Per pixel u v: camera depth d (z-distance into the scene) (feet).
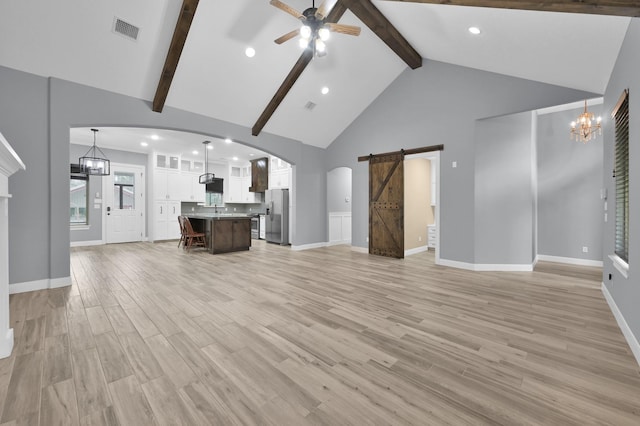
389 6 13.42
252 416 4.86
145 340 7.53
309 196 23.80
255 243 27.45
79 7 10.41
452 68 16.53
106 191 26.07
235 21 12.65
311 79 17.30
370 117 21.08
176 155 29.27
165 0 11.00
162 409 5.01
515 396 5.37
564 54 10.52
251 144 19.67
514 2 7.39
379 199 20.48
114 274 14.65
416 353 6.94
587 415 4.87
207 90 15.42
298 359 6.65
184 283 13.01
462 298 11.02
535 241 17.93
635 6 6.35
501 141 15.62
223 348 7.14
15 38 10.62
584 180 17.54
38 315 9.15
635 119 7.36
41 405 5.08
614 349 7.14
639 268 6.83
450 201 16.74
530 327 8.41
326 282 13.28
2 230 6.55
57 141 12.31
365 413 4.93
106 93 13.52
